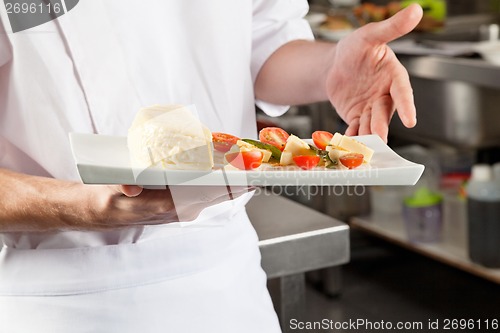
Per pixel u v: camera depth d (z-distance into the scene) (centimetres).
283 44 150
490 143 311
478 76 264
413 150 347
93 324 120
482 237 287
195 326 124
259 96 155
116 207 100
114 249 120
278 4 152
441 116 310
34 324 120
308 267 163
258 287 136
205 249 125
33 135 119
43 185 108
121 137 108
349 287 326
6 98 119
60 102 118
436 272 336
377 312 300
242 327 129
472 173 308
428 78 309
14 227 113
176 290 123
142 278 121
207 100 133
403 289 320
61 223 109
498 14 387
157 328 122
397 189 343
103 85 121
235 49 134
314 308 308
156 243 122
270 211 176
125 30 121
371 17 375
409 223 316
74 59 118
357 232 374
